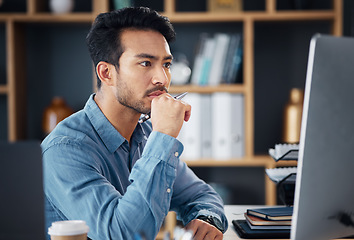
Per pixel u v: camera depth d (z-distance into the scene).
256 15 2.67
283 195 1.31
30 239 0.77
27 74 2.97
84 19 2.70
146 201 1.04
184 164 1.50
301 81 2.96
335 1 2.67
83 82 2.99
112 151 1.27
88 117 1.28
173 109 1.13
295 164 1.31
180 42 2.96
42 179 0.78
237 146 2.68
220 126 2.67
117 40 1.21
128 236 1.03
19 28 2.81
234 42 2.69
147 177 1.06
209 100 2.67
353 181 0.86
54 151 1.16
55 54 2.98
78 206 1.10
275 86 2.97
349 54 0.82
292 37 2.95
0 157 0.76
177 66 2.74
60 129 1.24
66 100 2.99
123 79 1.21
